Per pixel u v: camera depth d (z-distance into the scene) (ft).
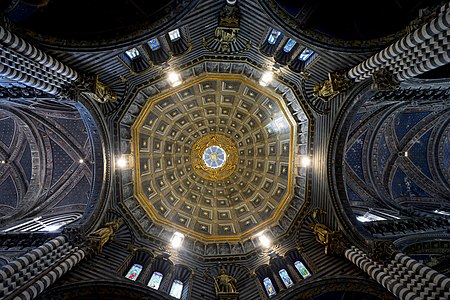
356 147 97.19
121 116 74.49
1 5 44.75
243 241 85.30
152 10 53.88
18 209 83.87
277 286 67.46
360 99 62.54
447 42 42.22
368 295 57.16
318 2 54.85
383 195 94.02
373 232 67.62
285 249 76.43
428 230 67.77
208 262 78.33
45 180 91.56
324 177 72.79
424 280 46.39
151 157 91.91
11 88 57.67
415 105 85.25
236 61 73.10
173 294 66.69
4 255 56.70
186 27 61.77
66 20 50.90
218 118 98.48
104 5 50.70
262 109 90.38
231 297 65.41
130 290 58.80
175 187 96.89
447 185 96.02
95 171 72.95
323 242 68.64
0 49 42.91
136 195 83.51
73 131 89.35
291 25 58.29
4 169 90.99
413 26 46.57
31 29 49.44
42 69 50.14
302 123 79.25
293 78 73.05
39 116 86.53
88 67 59.52
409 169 100.89
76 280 56.08
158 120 89.56
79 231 61.57
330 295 60.08
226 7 59.16
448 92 68.39
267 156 95.86
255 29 64.03
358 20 55.26
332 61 63.26
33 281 47.01
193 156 101.19
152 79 73.87
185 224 91.40
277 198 90.84
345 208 68.80
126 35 55.52
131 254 70.95
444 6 41.47
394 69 52.65
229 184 101.09
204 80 80.53
